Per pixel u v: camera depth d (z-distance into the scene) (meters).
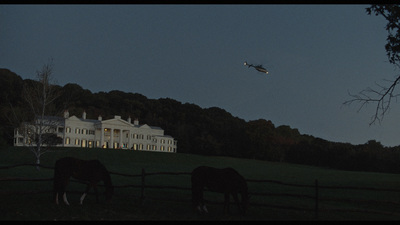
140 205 13.73
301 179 36.19
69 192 13.73
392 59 18.53
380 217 13.77
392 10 17.78
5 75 110.94
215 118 160.38
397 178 41.38
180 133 128.75
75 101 134.38
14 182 19.14
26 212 11.23
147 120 141.50
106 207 12.91
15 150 64.81
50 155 60.47
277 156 106.81
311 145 107.19
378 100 18.92
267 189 23.94
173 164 62.66
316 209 13.08
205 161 72.06
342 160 94.12
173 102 166.75
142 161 64.31
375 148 105.38
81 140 105.31
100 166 13.25
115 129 113.50
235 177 12.64
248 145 110.56
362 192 24.00
